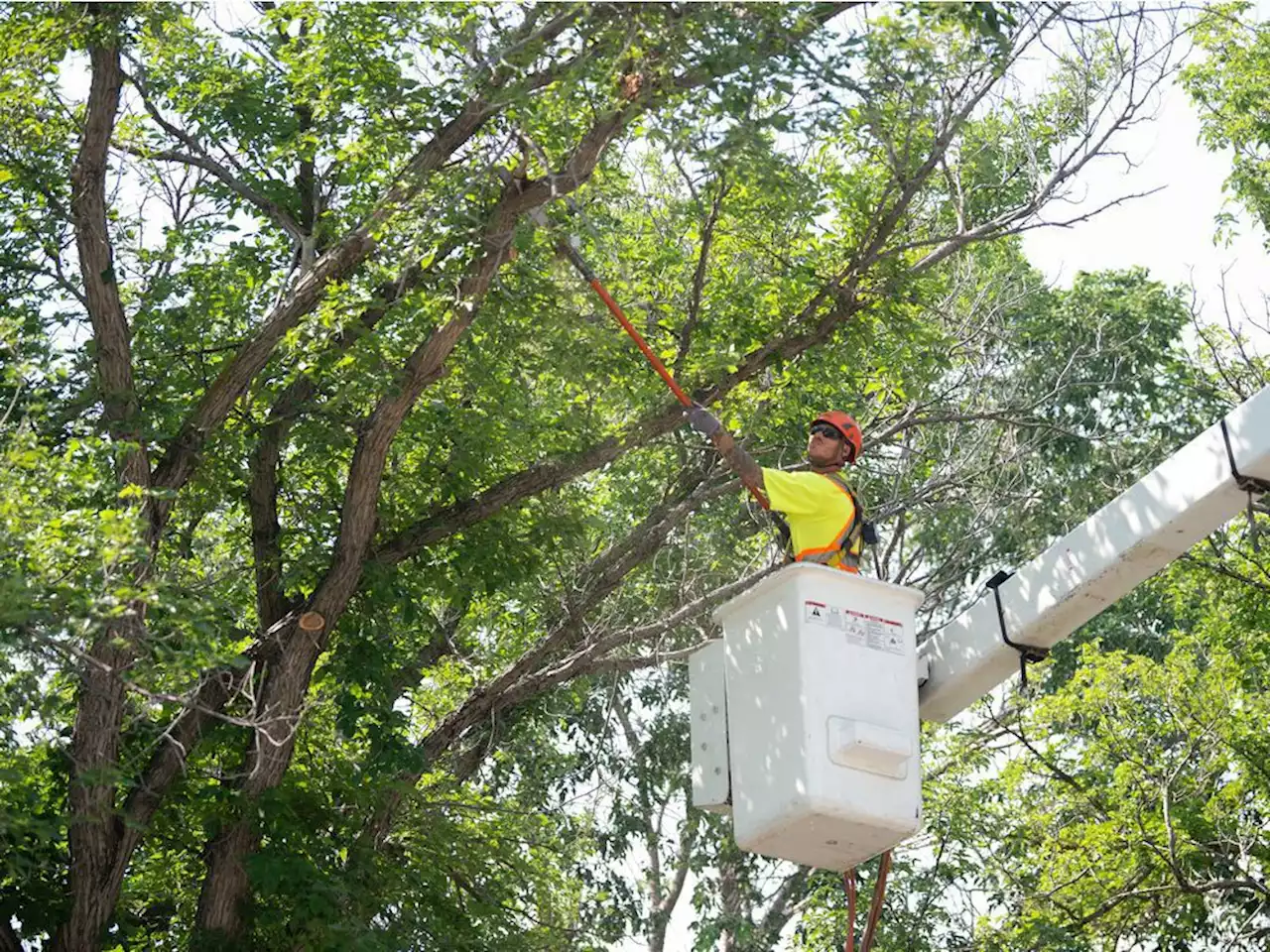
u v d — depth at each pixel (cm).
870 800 787
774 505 855
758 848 816
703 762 851
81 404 1241
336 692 1415
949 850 2112
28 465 1032
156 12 1308
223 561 1431
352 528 1332
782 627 815
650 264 1619
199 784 1402
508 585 1532
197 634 1073
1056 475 2777
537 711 1773
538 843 1786
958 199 1572
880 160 1497
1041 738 2056
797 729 794
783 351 1503
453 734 1608
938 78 1220
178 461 1279
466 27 1200
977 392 2359
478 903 1512
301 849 1330
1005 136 1652
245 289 1459
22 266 1416
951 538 2716
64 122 1430
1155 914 1945
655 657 1647
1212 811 1930
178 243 1485
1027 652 898
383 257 1306
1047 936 1867
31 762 1273
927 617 2534
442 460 1495
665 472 1945
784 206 1267
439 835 1520
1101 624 2700
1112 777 2034
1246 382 2058
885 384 1800
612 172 1517
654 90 1156
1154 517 847
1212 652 2019
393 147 1356
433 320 1321
